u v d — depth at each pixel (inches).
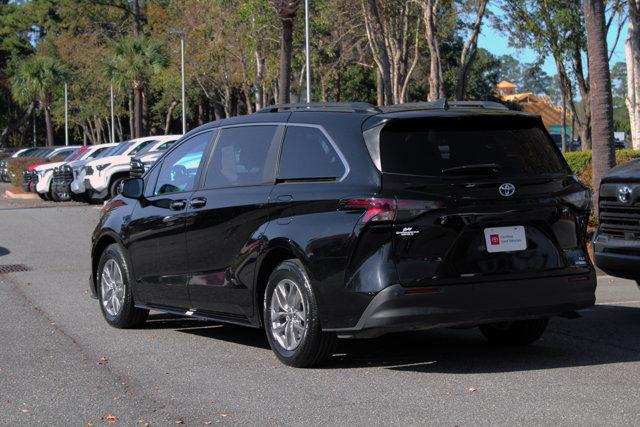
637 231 353.7
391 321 259.9
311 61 1893.5
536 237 275.9
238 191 308.5
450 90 2490.2
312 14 1747.0
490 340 325.1
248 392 259.1
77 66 2898.6
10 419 237.9
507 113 279.9
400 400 245.4
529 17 1210.6
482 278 267.0
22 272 567.2
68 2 2763.3
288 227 283.4
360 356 304.7
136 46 2214.6
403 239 261.1
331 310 269.7
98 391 265.0
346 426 223.0
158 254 343.9
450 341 330.3
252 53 1920.5
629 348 309.6
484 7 1186.6
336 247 267.9
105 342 340.5
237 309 307.9
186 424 229.3
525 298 272.8
